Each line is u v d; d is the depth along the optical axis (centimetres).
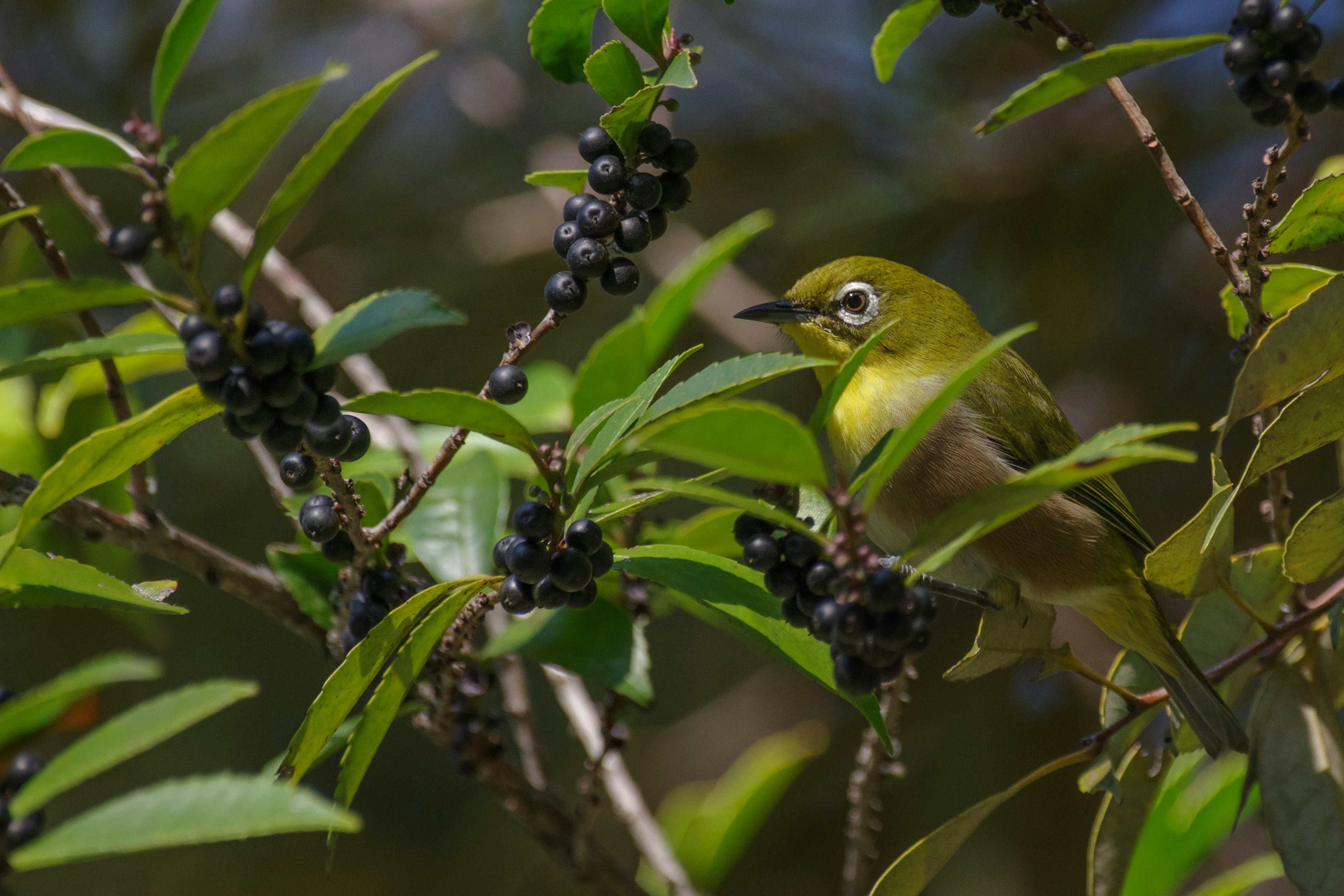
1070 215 1355
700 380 419
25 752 527
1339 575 829
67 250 1057
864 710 511
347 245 1509
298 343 385
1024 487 384
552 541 459
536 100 1572
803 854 1301
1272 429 518
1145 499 1309
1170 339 1328
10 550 422
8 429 779
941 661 1312
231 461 1355
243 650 1327
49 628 1269
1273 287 638
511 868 1285
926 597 415
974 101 1443
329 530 486
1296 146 500
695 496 418
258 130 359
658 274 1441
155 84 374
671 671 1482
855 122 1477
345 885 1282
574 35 538
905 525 864
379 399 413
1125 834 634
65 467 425
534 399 888
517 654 641
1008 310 1380
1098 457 365
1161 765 634
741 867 1302
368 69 1636
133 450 451
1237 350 583
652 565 530
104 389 801
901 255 1413
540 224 1470
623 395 748
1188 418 1302
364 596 545
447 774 1383
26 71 1466
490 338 1440
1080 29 1396
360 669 471
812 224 1447
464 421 437
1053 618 588
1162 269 1346
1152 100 1353
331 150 380
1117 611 810
